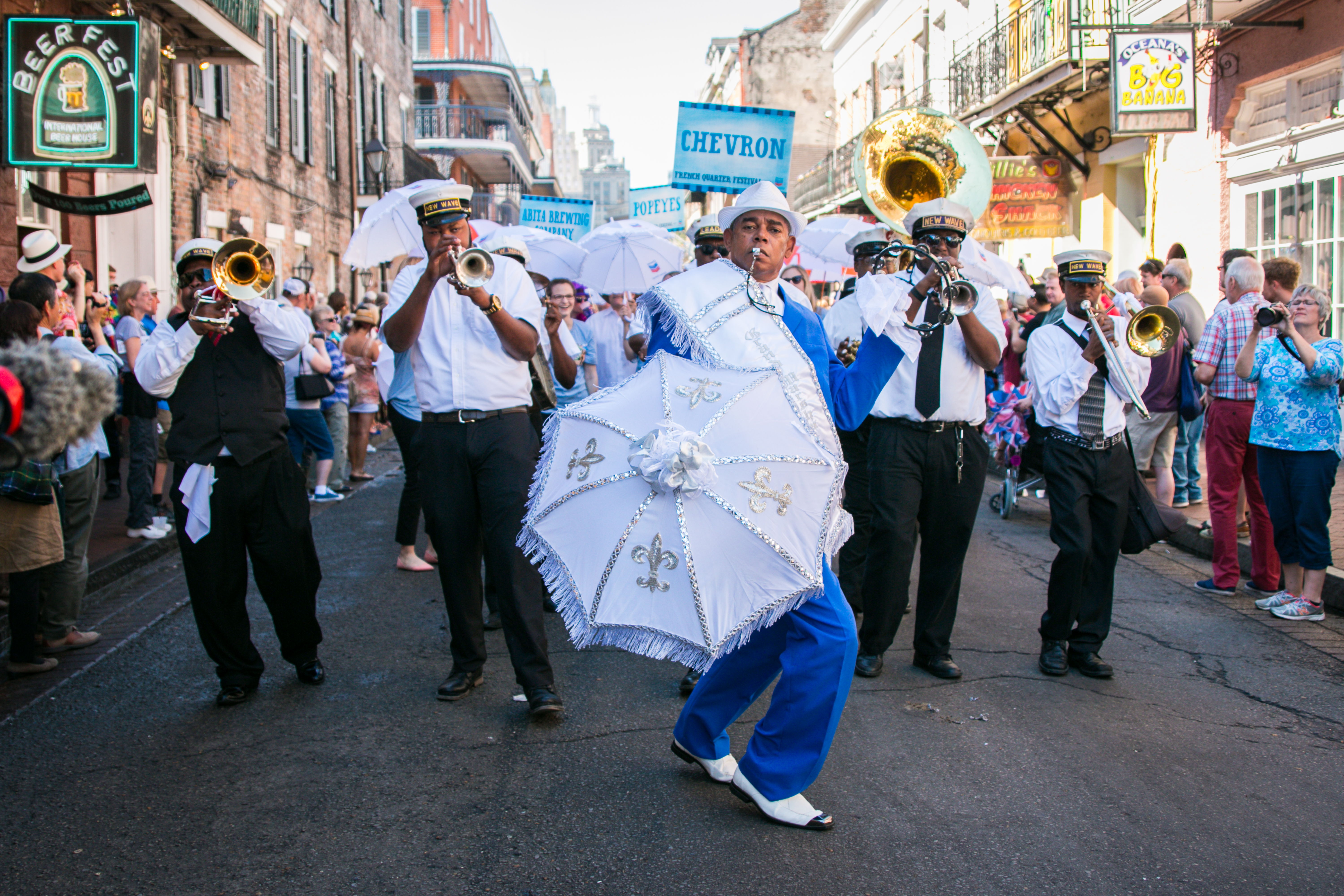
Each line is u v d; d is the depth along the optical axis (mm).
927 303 4504
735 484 3084
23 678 4883
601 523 3170
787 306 3479
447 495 4484
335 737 4141
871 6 25875
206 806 3527
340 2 22141
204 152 14352
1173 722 4328
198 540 4363
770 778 3330
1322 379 5676
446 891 2982
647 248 8883
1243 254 6566
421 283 4199
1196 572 7129
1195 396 7938
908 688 4723
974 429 4828
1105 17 13656
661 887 2992
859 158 5617
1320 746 4086
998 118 16406
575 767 3836
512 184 45281
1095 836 3312
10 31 8812
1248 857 3195
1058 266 4906
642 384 3307
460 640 4613
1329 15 10758
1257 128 12188
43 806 3523
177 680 4863
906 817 3436
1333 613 6047
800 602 3109
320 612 6094
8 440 1286
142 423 7570
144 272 12609
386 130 26422
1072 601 4840
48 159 8875
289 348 4523
